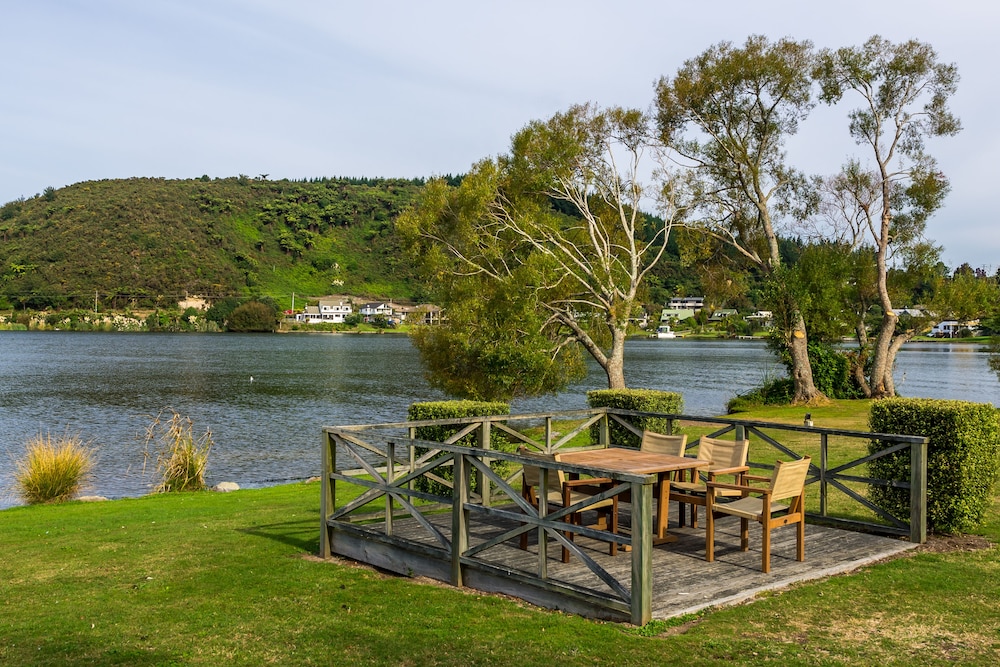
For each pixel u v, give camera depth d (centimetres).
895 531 841
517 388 2534
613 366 2669
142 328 15062
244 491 1531
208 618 646
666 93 2875
